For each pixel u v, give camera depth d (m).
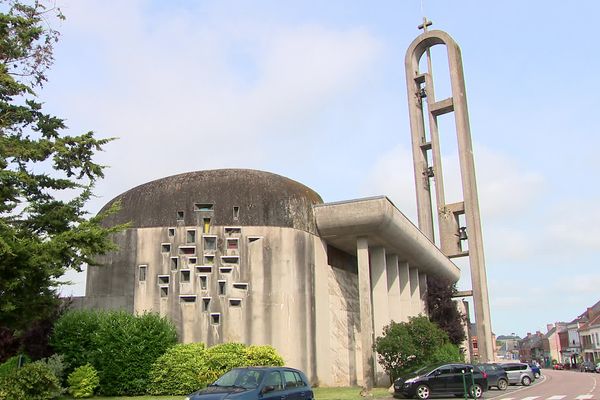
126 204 29.14
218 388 12.41
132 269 27.70
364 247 31.00
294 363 27.34
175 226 28.02
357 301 36.66
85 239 13.48
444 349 30.55
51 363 21.94
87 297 27.73
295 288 28.36
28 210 14.00
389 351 28.48
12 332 22.16
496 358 55.34
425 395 23.58
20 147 13.87
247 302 27.28
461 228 54.81
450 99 55.81
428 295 45.66
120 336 23.66
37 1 15.01
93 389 22.45
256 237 28.17
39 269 12.83
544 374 58.69
